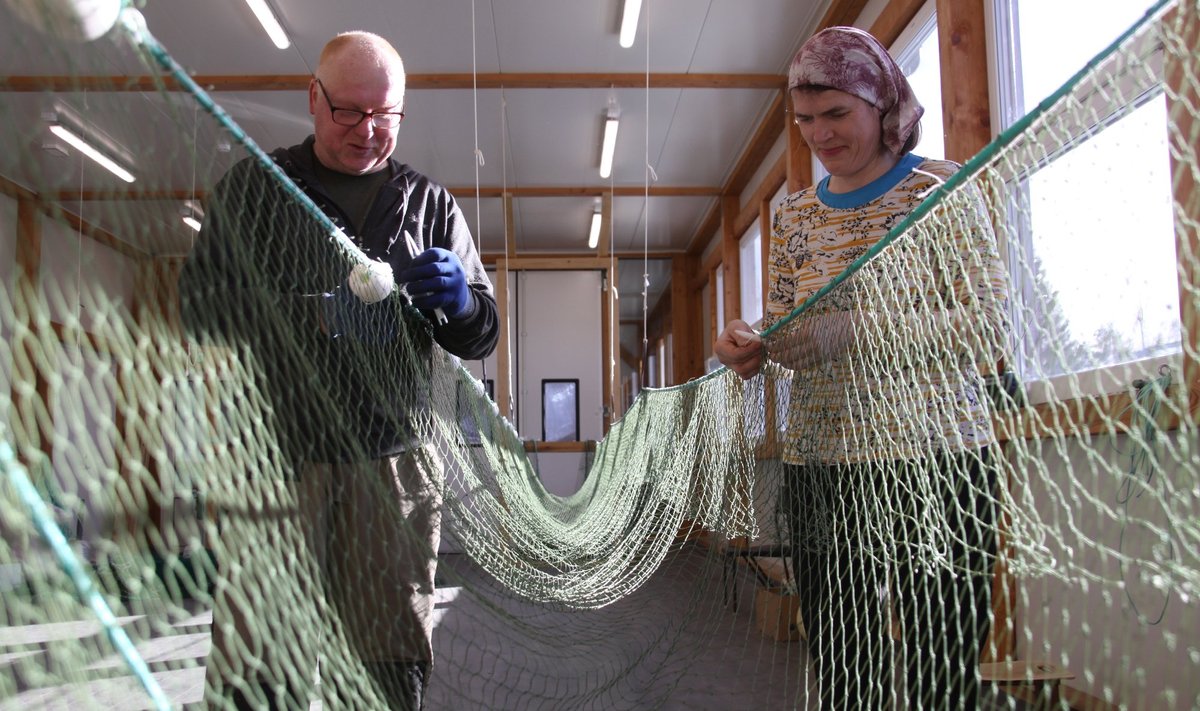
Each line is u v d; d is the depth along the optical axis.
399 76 1.52
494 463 2.12
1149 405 0.72
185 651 0.74
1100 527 0.76
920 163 1.47
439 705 1.42
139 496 0.63
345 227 1.54
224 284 0.82
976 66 3.14
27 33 0.53
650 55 5.52
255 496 0.82
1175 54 0.65
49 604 0.54
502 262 7.93
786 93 5.79
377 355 1.31
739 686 2.01
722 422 2.02
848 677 1.16
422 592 1.23
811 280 1.55
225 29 5.05
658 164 7.52
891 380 1.15
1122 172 0.77
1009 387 0.98
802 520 1.47
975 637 0.94
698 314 10.26
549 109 6.30
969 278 1.04
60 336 0.55
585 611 2.01
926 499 1.07
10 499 0.51
